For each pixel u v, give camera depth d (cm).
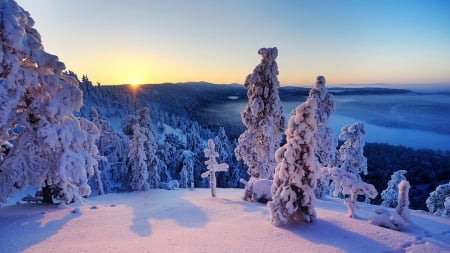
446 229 1191
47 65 1570
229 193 2988
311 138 1151
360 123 2873
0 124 1327
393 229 1111
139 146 3369
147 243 970
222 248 913
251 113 2509
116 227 1190
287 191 1133
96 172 3316
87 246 948
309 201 1152
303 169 1147
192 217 1370
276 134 2506
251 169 2569
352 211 1252
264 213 1400
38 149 1592
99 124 3709
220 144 5997
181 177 4722
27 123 1539
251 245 939
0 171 1496
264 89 2430
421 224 1299
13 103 1366
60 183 1634
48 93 1595
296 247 921
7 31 1316
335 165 3066
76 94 1641
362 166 2894
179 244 952
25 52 1429
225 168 2378
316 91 2484
